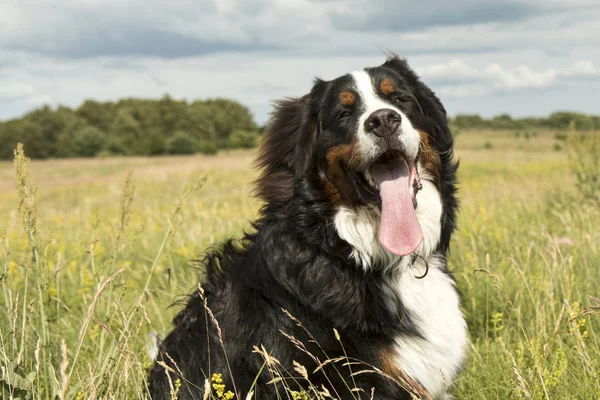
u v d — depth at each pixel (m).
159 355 3.66
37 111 111.75
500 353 4.14
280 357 3.27
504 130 118.75
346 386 3.18
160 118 128.62
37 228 3.65
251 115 138.25
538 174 19.25
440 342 3.46
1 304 3.80
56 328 4.56
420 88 4.08
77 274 6.27
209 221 8.98
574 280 5.00
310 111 3.88
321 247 3.46
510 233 7.07
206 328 3.48
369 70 3.95
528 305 4.86
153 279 6.27
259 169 3.97
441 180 3.93
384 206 3.59
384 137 3.53
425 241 3.68
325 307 3.32
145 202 16.95
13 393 3.06
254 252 3.62
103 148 101.81
